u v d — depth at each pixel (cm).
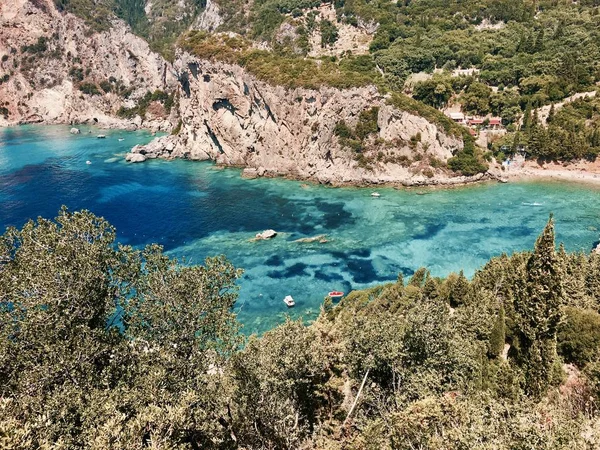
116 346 2208
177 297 2411
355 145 11431
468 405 2141
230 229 8975
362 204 10094
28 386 1866
